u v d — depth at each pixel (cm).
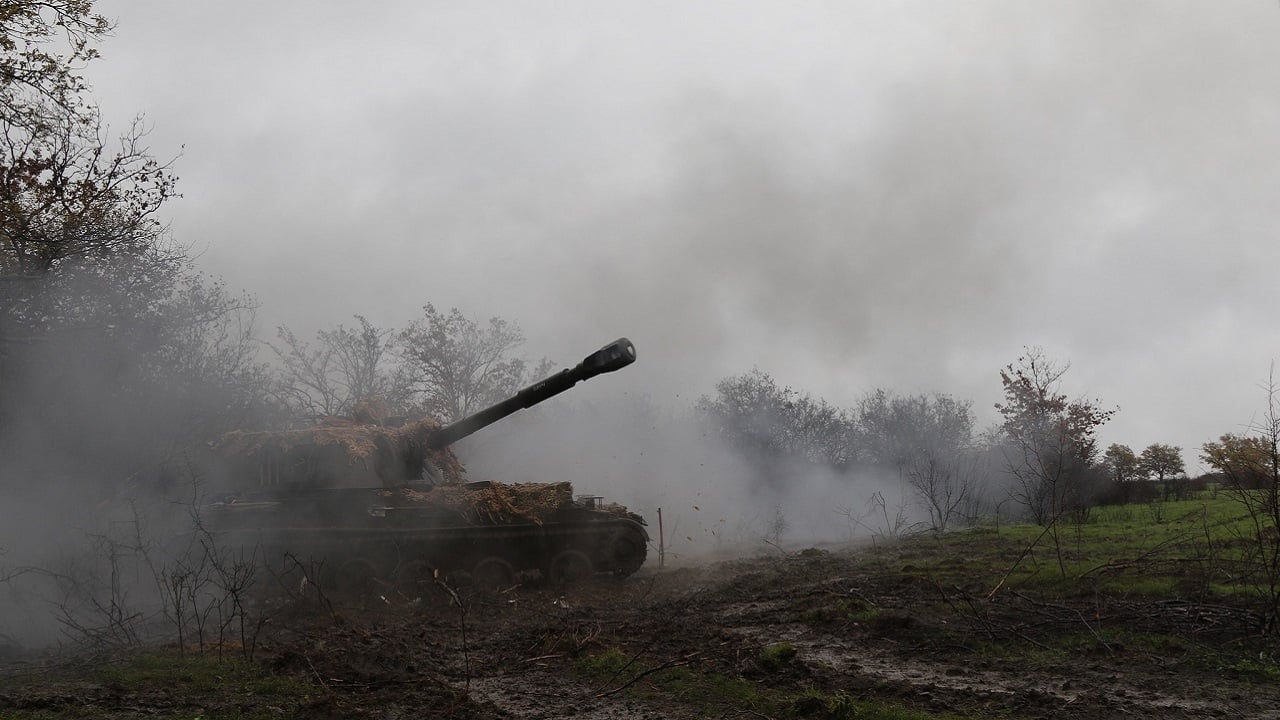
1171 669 845
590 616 1312
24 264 1555
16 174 1535
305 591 1477
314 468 1636
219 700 841
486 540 1658
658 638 1102
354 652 1029
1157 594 1120
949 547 1900
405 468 1719
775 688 855
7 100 1525
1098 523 2119
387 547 1571
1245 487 1337
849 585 1411
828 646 1018
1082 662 887
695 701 827
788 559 1919
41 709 802
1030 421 2595
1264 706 734
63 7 1523
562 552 1716
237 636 1169
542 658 1021
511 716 809
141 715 786
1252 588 1098
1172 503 2444
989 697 790
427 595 1535
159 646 1106
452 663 1027
